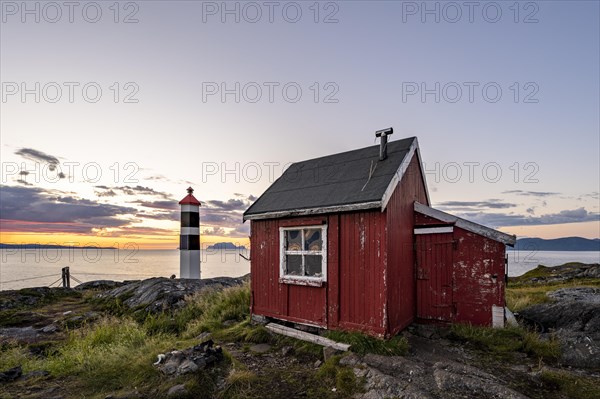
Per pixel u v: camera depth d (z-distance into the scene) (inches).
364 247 282.8
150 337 339.0
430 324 321.7
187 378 202.7
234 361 238.8
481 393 184.4
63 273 814.5
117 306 522.9
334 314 296.7
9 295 620.7
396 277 289.1
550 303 358.3
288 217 335.6
